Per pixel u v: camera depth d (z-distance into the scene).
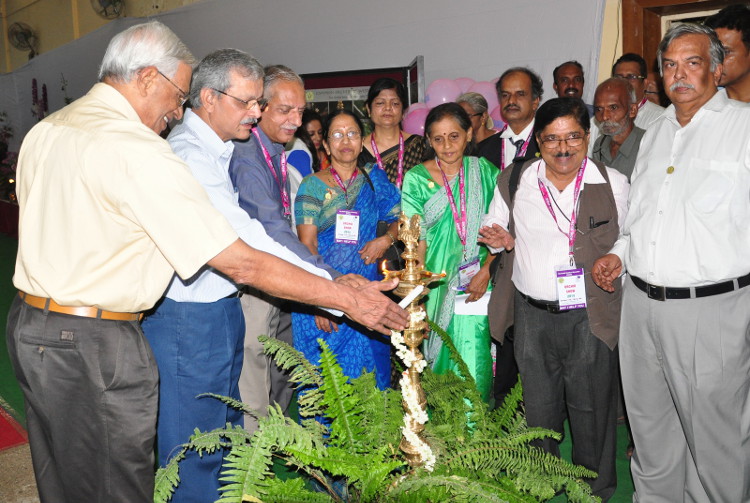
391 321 2.08
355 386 2.13
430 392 2.33
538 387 2.82
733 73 2.90
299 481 1.86
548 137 2.58
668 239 2.41
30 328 1.94
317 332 3.08
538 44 6.00
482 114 4.62
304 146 4.68
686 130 2.41
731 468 2.50
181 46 2.08
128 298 1.94
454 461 2.02
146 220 1.85
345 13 7.78
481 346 3.21
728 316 2.38
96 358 1.93
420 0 6.94
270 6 8.72
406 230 2.04
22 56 15.16
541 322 2.76
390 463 1.88
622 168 3.42
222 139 2.47
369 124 5.46
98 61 11.62
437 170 3.28
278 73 2.85
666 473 2.70
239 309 2.60
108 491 2.00
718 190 2.31
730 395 2.43
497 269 2.99
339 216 3.14
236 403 2.18
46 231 1.92
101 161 1.85
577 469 2.04
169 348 2.40
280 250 2.35
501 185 2.90
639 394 2.64
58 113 2.05
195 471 2.51
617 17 5.62
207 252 1.87
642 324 2.55
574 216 2.66
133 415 1.98
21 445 3.68
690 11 5.50
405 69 6.49
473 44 6.51
